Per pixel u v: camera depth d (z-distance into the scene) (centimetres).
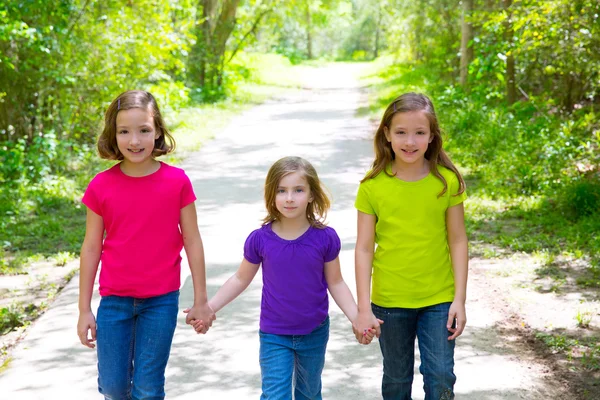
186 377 467
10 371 483
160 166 351
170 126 1695
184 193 348
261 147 1450
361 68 4478
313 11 4006
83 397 441
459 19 2416
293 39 6400
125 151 336
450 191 345
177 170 352
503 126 1291
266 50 4906
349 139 1536
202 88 2361
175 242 347
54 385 459
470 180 1106
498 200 960
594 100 1421
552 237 789
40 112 1280
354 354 502
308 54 6300
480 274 673
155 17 1527
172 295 348
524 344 511
